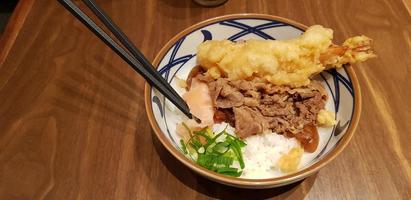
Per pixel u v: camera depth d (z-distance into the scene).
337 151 0.20
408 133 0.25
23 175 0.24
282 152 0.24
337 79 0.25
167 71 0.26
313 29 0.25
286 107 0.25
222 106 0.25
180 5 0.34
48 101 0.28
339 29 0.31
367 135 0.25
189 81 0.27
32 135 0.26
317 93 0.25
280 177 0.19
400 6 0.32
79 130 0.26
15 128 0.26
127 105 0.27
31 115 0.27
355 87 0.23
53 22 0.33
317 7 0.33
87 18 0.18
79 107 0.27
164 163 0.24
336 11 0.33
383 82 0.27
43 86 0.29
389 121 0.25
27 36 0.32
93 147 0.25
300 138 0.24
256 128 0.24
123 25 0.32
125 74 0.29
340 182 0.23
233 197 0.23
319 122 0.24
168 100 0.26
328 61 0.25
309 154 0.24
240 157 0.23
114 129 0.26
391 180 0.23
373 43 0.30
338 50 0.24
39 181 0.24
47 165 0.24
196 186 0.23
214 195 0.23
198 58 0.27
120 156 0.25
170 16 0.33
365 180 0.23
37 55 0.31
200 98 0.26
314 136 0.24
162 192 0.23
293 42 0.25
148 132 0.26
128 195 0.23
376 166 0.23
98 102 0.28
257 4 0.34
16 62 0.30
